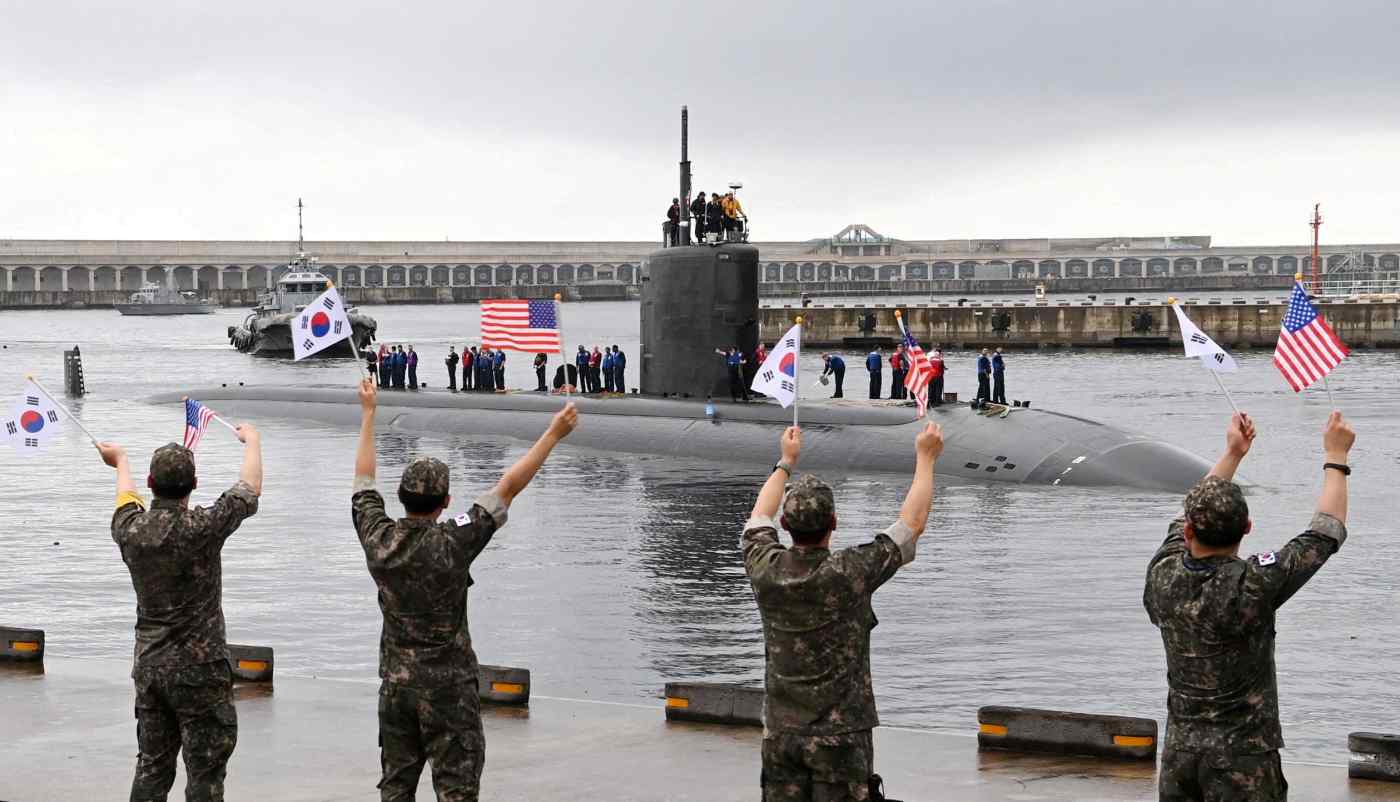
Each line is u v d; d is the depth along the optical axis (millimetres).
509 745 11547
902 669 17234
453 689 8023
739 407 38312
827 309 101125
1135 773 10562
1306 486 31922
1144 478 31375
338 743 11695
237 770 10984
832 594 6953
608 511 29547
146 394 62688
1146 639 18453
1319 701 15773
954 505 29188
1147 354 87500
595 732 11922
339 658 18328
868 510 28953
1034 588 21531
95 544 26875
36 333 148375
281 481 35281
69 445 44281
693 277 38562
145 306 171250
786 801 7242
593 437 40062
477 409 46406
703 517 28656
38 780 10648
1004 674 16938
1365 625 19094
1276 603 6914
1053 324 94312
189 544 8500
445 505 8039
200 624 8664
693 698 12234
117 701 12938
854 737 7090
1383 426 45688
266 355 99938
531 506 30359
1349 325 87250
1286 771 10484
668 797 10172
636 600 21266
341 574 23578
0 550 26297
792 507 6977
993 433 34250
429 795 10445
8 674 14031
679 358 39594
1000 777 10516
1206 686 6996
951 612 20094
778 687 7148
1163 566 7156
